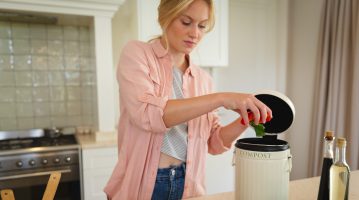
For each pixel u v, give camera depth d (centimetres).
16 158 173
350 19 213
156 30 213
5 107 221
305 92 273
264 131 72
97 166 191
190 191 89
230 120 273
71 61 237
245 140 72
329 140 70
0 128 221
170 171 85
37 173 175
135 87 73
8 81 221
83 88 242
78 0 190
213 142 96
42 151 179
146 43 86
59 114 237
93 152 190
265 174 65
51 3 186
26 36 223
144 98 69
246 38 280
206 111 65
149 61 81
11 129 224
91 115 245
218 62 239
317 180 98
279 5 288
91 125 245
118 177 86
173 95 86
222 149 94
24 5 183
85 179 189
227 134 92
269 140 72
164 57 86
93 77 228
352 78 212
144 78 75
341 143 68
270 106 72
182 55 92
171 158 86
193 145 89
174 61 90
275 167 65
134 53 80
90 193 190
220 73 271
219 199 82
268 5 286
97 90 208
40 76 229
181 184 87
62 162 184
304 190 89
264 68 291
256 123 63
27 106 227
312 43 263
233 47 274
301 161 280
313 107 251
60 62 234
